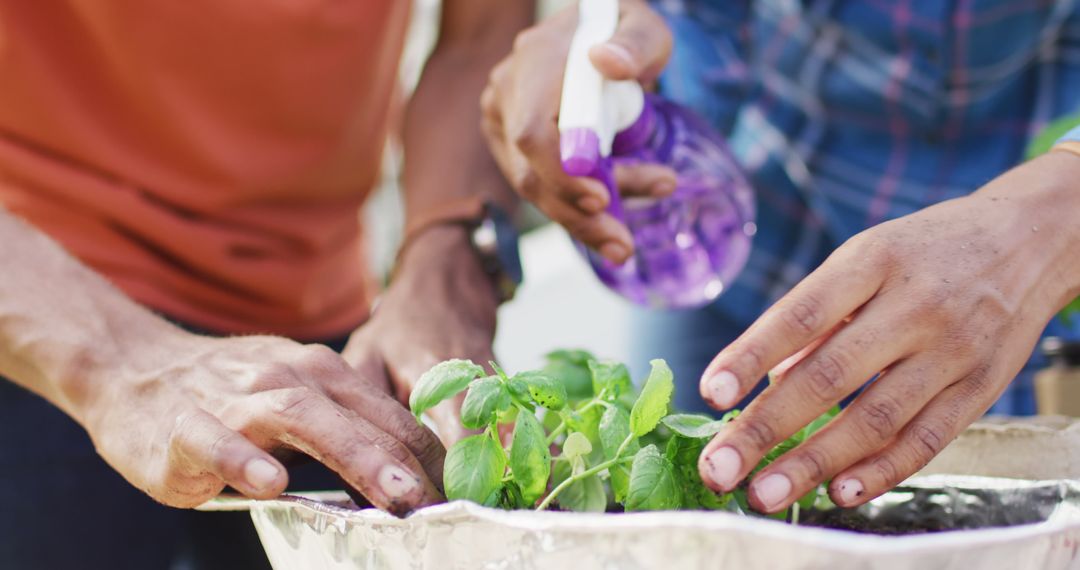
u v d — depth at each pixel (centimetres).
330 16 127
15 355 101
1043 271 93
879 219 147
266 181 130
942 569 77
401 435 91
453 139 139
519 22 149
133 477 94
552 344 366
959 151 145
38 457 124
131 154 126
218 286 130
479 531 80
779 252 156
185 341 100
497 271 127
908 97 142
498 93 114
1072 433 97
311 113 131
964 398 90
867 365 88
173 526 133
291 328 140
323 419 87
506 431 99
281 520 88
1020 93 141
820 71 147
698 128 118
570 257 386
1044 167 97
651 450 87
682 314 163
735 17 160
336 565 85
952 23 136
